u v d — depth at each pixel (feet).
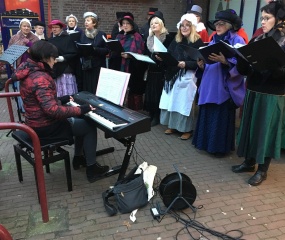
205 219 7.33
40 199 6.95
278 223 7.22
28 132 6.22
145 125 7.40
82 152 9.72
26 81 6.97
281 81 7.75
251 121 8.54
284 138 10.59
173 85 12.07
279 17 7.48
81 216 7.42
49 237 6.68
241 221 7.27
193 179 9.25
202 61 10.09
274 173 9.71
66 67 13.67
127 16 13.47
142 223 7.18
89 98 9.27
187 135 12.55
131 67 13.96
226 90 9.80
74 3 25.07
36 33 16.79
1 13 20.57
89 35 14.11
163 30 13.05
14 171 9.68
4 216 7.39
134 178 8.27
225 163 10.40
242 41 9.37
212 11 26.81
